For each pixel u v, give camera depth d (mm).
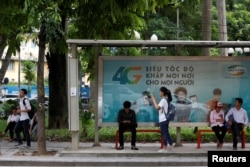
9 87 61125
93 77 16891
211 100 13719
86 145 14250
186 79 13695
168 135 12805
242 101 13680
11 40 17484
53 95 18234
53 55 18188
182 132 16188
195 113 13656
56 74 18219
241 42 12570
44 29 12398
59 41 15602
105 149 13180
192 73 13695
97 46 13469
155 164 11734
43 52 12828
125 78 13641
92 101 25938
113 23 16125
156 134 15539
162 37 29641
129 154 12578
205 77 13711
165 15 31906
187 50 24844
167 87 13680
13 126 15789
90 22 16016
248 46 13078
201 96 13695
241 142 14016
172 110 12805
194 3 29344
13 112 15859
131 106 13625
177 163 11773
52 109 18234
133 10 15617
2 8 14609
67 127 18172
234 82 13773
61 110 18172
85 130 15992
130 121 13039
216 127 13273
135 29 17391
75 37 16344
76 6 15781
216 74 13734
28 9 11703
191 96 13680
